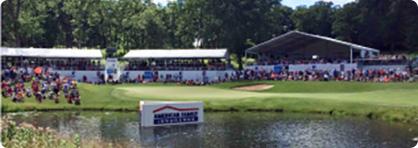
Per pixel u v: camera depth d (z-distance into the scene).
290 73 92.69
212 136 37.41
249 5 120.69
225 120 46.75
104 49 134.50
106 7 128.88
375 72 85.31
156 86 86.50
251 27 121.06
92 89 65.06
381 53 138.12
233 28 119.50
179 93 68.19
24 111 53.94
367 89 75.00
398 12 136.38
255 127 41.72
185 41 131.12
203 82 93.06
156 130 40.88
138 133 39.22
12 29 113.19
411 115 44.56
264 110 54.16
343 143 33.88
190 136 37.56
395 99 55.19
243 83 88.31
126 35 134.75
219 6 119.75
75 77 95.06
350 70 91.94
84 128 41.56
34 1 118.50
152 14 131.50
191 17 126.50
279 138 36.22
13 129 24.92
